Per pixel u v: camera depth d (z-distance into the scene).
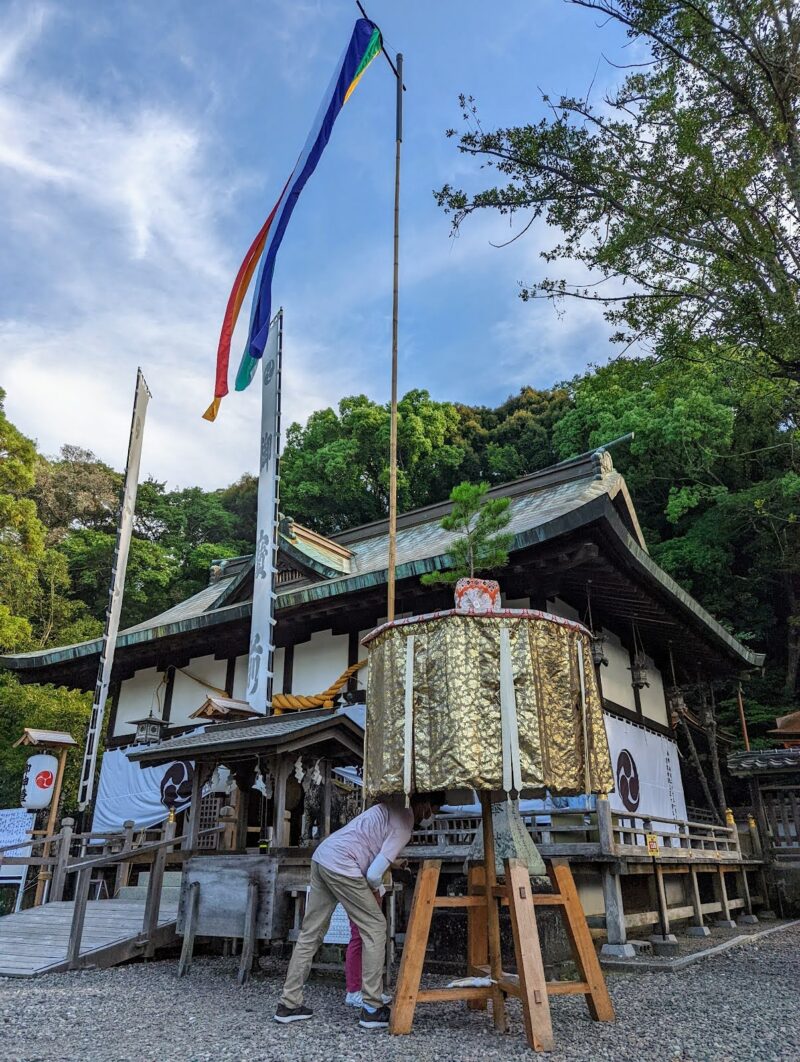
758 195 6.21
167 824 10.33
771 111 6.31
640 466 24.95
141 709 14.62
